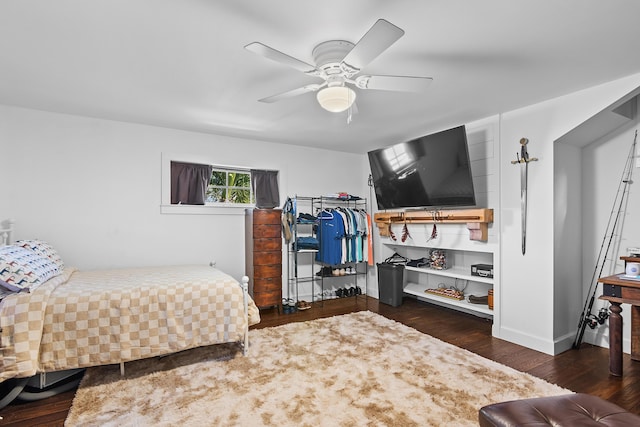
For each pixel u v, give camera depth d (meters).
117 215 3.58
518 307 3.11
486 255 3.96
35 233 3.21
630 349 2.81
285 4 1.59
